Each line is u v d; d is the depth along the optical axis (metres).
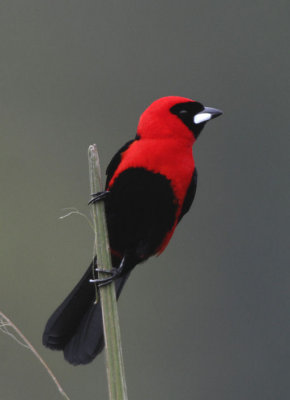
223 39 12.68
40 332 9.86
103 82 12.34
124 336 10.50
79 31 12.52
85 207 11.23
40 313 10.10
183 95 12.45
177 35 12.66
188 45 12.62
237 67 12.55
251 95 12.44
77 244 10.81
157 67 12.52
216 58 12.60
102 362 9.42
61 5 12.52
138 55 12.52
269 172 11.94
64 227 10.94
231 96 12.45
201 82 12.51
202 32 12.69
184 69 12.52
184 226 11.49
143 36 12.59
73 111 12.12
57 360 9.40
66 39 12.48
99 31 12.57
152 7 12.71
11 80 12.19
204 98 12.48
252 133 12.29
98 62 12.42
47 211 11.15
